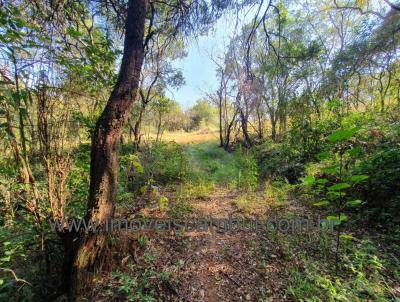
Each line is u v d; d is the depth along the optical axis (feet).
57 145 8.13
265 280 8.18
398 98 26.58
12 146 7.05
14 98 6.39
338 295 6.82
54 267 7.97
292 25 34.55
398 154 12.85
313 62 34.91
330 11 35.86
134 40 9.01
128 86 8.66
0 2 6.01
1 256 7.44
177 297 7.46
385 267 8.43
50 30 8.04
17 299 6.69
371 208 12.66
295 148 24.70
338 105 24.54
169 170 24.13
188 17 14.44
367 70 30.89
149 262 9.05
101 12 14.12
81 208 9.98
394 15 24.66
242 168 26.30
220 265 9.17
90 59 8.48
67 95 8.39
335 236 10.87
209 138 60.54
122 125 8.57
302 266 8.72
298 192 17.34
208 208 15.70
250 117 50.31
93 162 8.19
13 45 5.89
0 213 8.31
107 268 8.18
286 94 33.09
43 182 8.44
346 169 14.73
